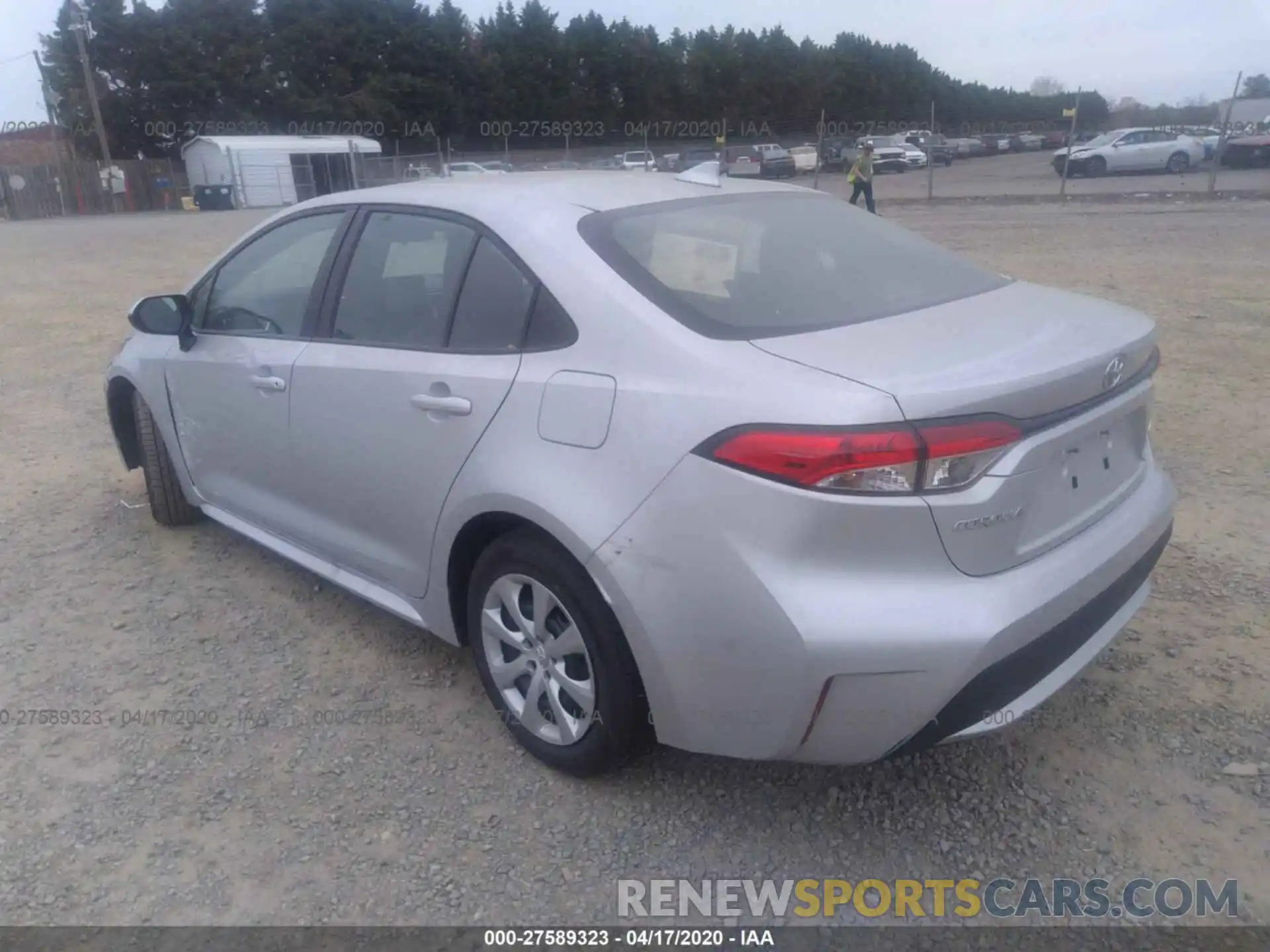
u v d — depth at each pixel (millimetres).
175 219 35156
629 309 2781
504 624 3150
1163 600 3980
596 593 2773
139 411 4801
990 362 2543
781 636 2404
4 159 52875
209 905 2633
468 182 3621
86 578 4527
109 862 2791
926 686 2377
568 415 2785
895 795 2992
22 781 3129
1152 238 14984
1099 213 20000
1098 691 3416
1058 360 2586
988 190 28531
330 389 3539
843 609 2365
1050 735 3213
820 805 2963
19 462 6176
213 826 2920
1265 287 10336
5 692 3627
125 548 4844
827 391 2400
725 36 69125
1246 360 7414
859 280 3158
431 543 3273
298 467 3791
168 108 55688
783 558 2408
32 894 2682
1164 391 6699
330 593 4340
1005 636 2396
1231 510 4789
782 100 67500
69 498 5535
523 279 3051
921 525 2354
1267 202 21047
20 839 2885
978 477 2398
